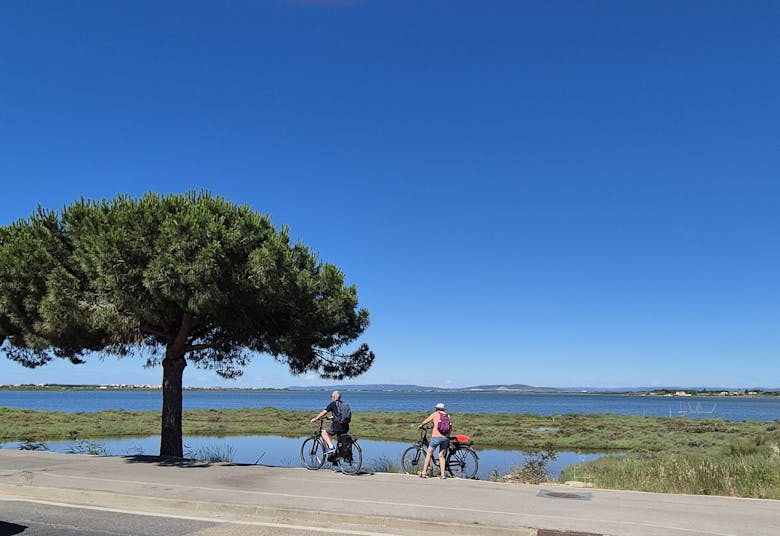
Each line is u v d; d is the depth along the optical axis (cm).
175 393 1599
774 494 1122
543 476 1594
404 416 6475
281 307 1508
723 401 19938
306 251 1681
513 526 817
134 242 1249
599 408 12238
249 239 1373
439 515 875
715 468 1313
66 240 1434
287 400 18125
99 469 1321
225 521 877
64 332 1376
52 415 5350
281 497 1003
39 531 799
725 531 800
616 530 801
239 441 3706
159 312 1358
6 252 1349
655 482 1276
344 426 1324
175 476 1228
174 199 1380
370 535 802
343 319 1684
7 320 1531
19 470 1292
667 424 5250
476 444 3747
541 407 12825
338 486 1121
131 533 791
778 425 4972
